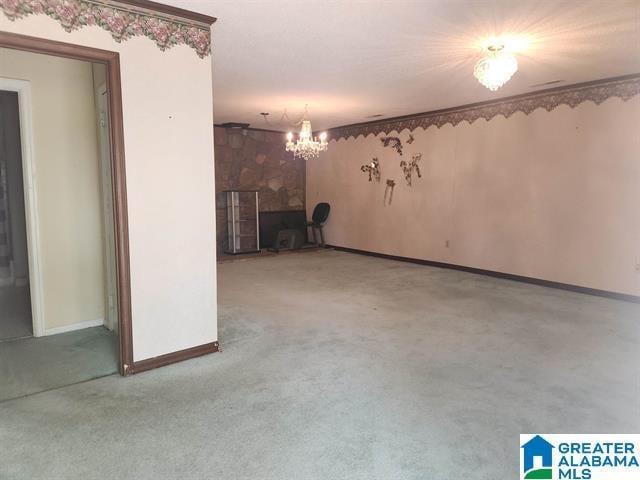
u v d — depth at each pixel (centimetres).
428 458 203
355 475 191
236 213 797
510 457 204
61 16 245
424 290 527
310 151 644
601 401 256
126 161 275
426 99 572
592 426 230
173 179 296
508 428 228
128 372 288
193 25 296
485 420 235
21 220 546
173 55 288
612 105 473
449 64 407
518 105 555
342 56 384
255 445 212
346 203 826
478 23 307
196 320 317
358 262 720
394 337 364
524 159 555
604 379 285
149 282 292
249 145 829
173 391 267
